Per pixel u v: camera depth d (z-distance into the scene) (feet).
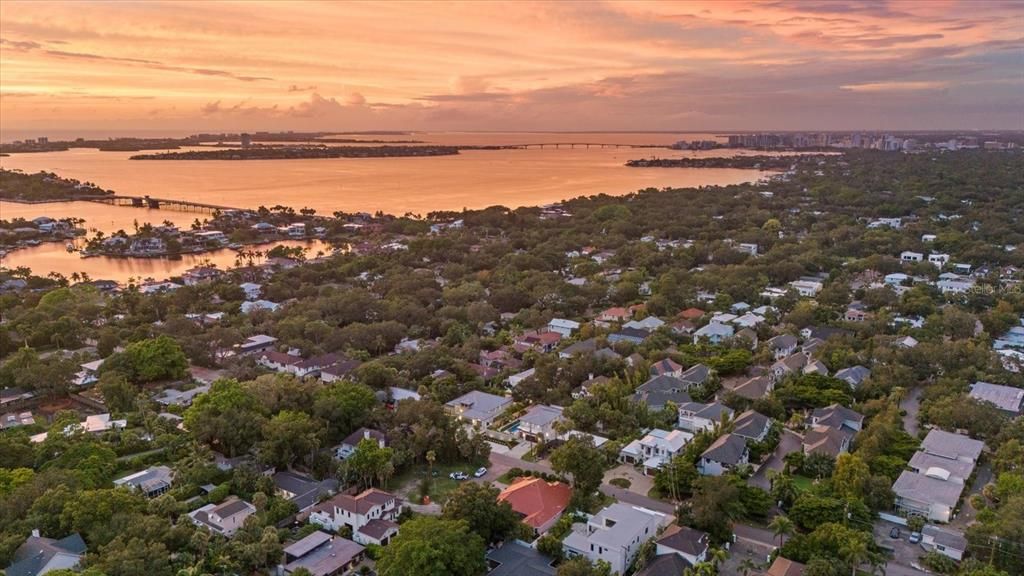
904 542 403.34
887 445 496.64
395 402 608.19
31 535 381.40
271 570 380.58
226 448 508.53
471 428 561.02
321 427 514.68
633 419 547.90
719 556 362.12
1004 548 367.66
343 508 416.05
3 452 470.39
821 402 576.61
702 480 424.87
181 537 386.52
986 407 526.57
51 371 624.59
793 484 438.40
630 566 379.14
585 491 444.14
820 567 341.82
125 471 491.31
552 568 371.15
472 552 360.07
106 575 335.26
